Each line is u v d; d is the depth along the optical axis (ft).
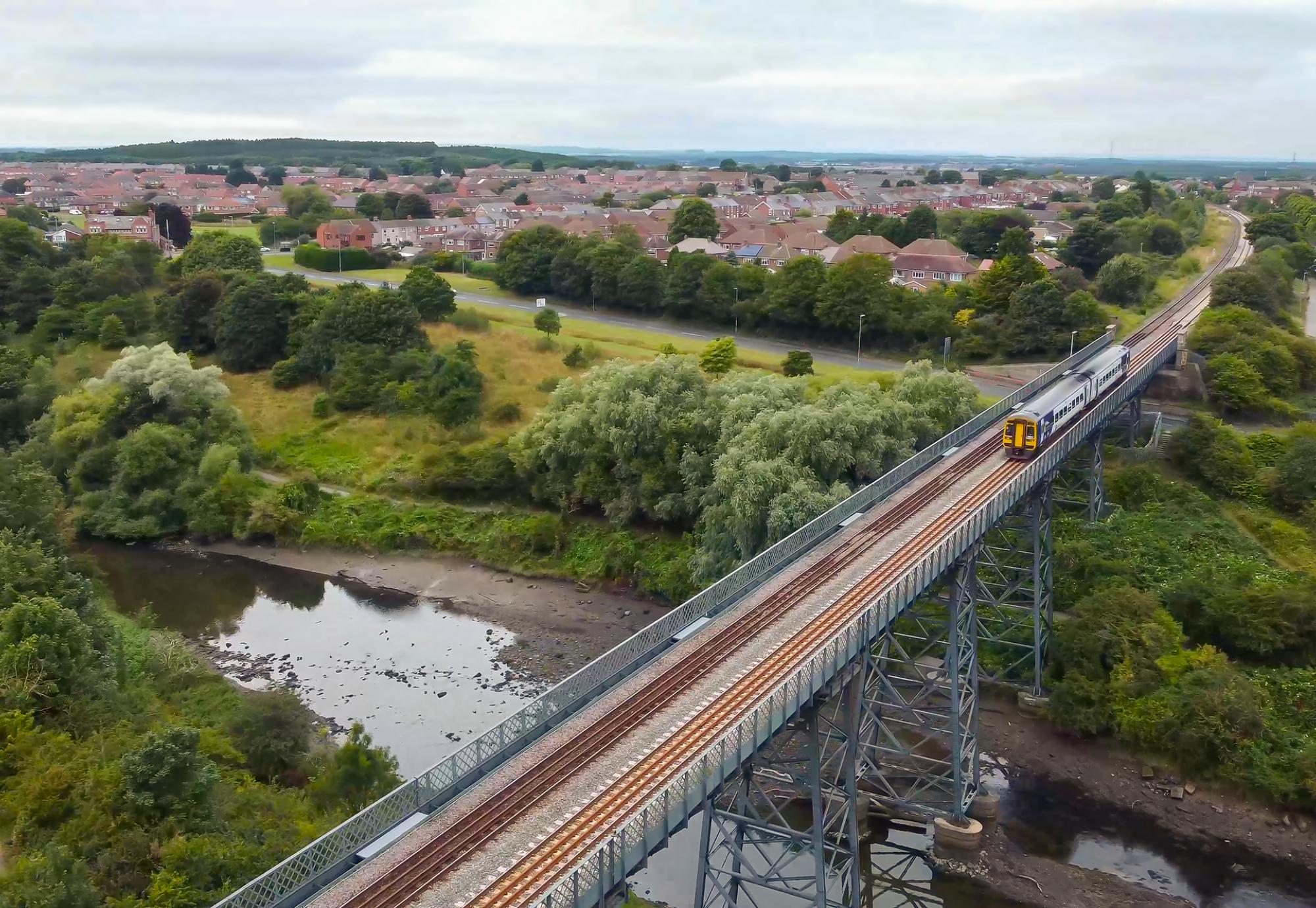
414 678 220.23
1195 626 220.84
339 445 346.54
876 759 177.68
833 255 583.99
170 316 416.26
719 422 264.72
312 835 131.95
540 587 270.26
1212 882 162.81
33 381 344.69
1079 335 378.94
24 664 159.84
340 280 539.70
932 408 260.01
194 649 234.38
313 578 278.26
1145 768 191.21
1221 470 281.13
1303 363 353.92
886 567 161.07
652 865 159.74
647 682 129.39
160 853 120.98
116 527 298.15
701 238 642.63
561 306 506.89
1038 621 207.41
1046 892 159.74
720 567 232.73
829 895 154.71
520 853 99.81
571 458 291.99
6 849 125.39
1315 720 197.26
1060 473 276.82
